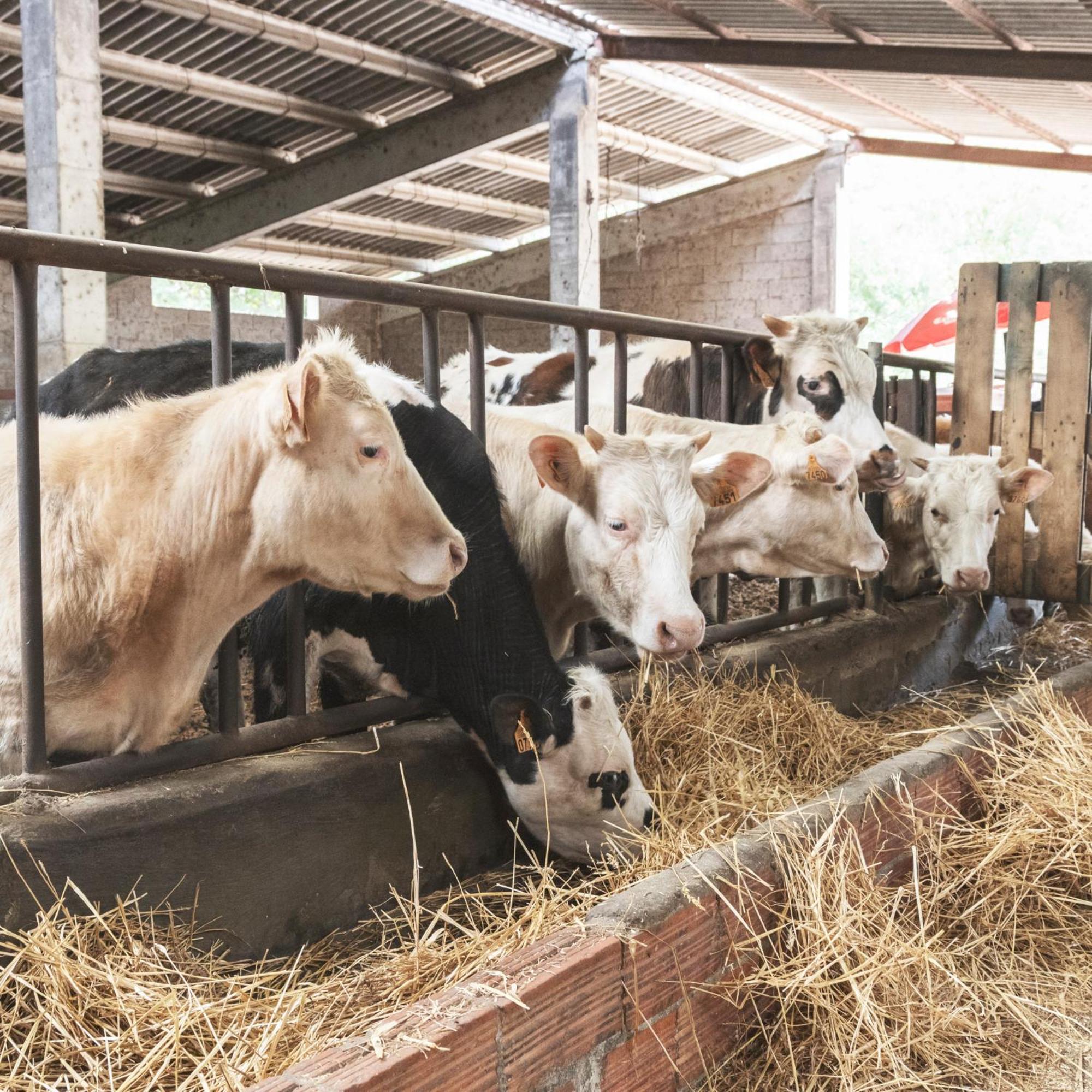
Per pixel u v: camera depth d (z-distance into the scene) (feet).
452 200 45.21
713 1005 6.99
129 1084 5.31
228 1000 6.25
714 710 10.99
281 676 9.53
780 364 15.44
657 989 6.47
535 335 52.44
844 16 27.17
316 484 7.20
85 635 7.17
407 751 8.78
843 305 47.98
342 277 8.65
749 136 45.70
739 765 10.10
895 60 27.78
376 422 7.31
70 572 7.11
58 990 5.74
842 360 15.37
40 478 6.95
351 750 8.56
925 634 16.55
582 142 32.94
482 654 8.78
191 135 35.40
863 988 7.14
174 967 6.62
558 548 10.23
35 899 6.43
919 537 16.66
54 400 13.39
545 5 30.91
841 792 8.67
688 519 9.41
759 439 11.85
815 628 14.88
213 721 11.43
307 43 29.53
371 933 8.20
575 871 8.99
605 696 8.73
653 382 16.90
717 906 6.99
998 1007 7.93
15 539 7.20
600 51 32.50
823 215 47.26
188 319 47.26
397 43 31.68
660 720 10.52
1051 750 10.60
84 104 21.93
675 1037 6.64
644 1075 6.39
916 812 9.29
